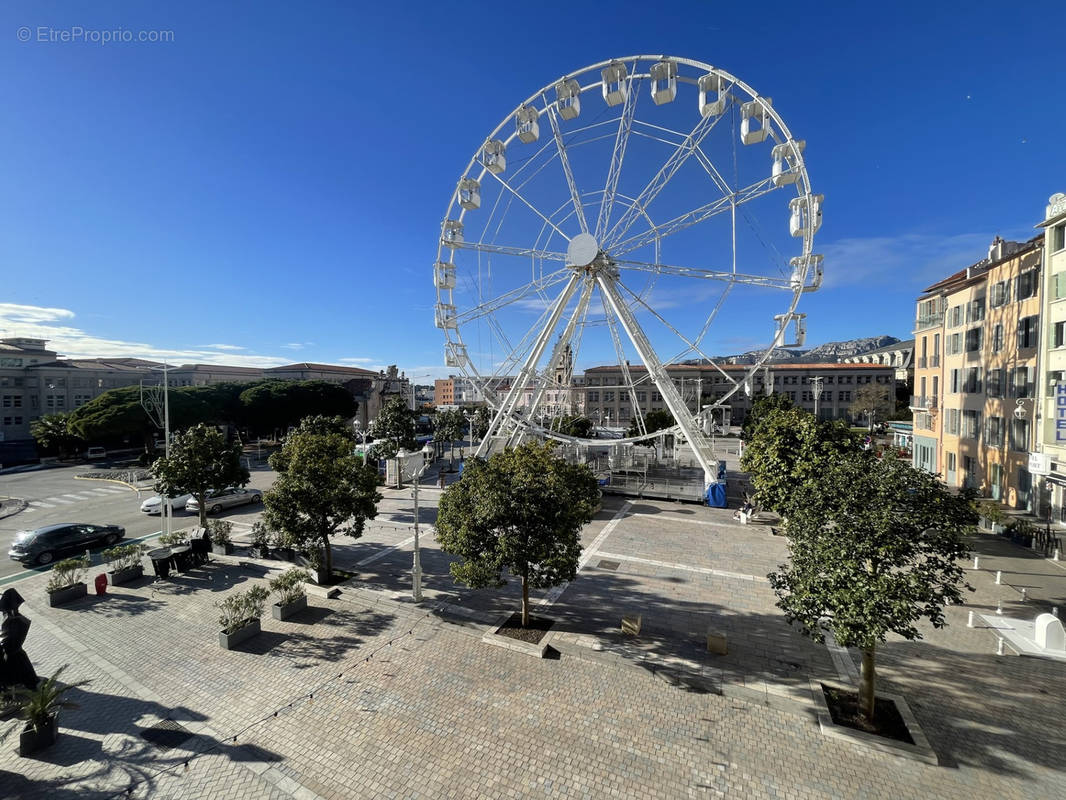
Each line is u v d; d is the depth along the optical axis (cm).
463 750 931
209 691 1123
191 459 2045
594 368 9506
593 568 1881
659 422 5834
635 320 3020
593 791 834
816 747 927
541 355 3141
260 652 1288
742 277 2544
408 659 1250
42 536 2030
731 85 2408
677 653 1262
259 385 6272
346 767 894
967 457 2966
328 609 1542
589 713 1032
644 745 938
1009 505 2552
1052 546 1909
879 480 935
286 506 1666
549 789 840
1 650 1075
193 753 927
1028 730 964
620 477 3384
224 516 2745
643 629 1391
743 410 9062
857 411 7712
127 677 1178
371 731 985
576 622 1434
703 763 892
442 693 1105
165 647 1315
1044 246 2186
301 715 1037
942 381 3266
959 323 3075
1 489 3634
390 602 1581
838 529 938
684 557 2009
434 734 975
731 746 933
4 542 2325
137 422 4881
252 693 1113
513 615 1478
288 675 1182
